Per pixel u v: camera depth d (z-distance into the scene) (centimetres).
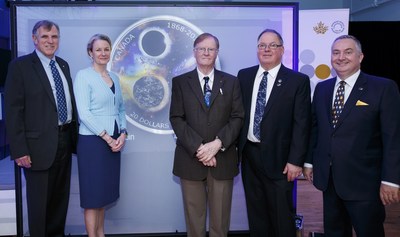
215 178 219
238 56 279
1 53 413
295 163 213
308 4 692
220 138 212
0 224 275
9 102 220
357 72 198
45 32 223
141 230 285
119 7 272
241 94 226
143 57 277
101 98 227
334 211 207
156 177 283
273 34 217
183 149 224
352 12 671
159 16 275
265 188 225
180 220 286
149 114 280
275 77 222
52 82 231
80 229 283
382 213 198
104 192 232
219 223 224
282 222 220
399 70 533
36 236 235
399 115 188
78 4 263
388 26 528
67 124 238
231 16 277
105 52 229
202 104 216
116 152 240
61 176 243
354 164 193
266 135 217
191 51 279
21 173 271
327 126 202
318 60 441
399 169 184
